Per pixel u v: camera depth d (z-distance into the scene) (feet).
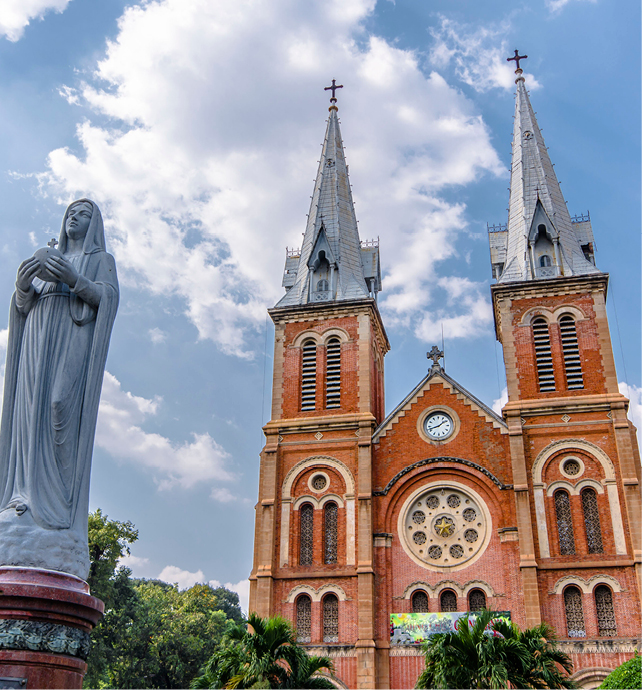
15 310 59.06
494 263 191.11
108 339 59.88
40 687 48.19
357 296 176.86
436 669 90.48
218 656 97.81
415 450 157.38
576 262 170.71
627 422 148.97
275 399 168.45
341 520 153.89
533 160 187.11
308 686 97.55
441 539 149.07
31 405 55.47
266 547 152.25
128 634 216.95
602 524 143.33
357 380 166.30
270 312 176.55
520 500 145.79
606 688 76.07
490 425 155.63
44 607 49.55
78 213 62.34
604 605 137.39
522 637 93.81
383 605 144.77
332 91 222.07
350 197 201.87
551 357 159.53
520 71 209.05
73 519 54.85
